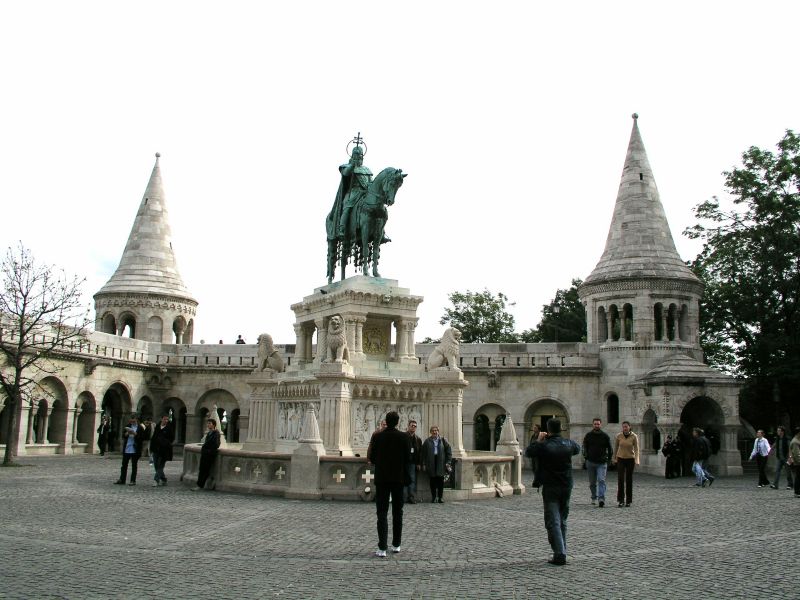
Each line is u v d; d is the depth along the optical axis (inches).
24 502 657.6
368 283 913.5
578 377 1644.9
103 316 1961.1
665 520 622.8
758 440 1041.5
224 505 657.0
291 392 929.5
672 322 1609.3
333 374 810.2
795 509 717.9
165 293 1963.6
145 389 1766.7
